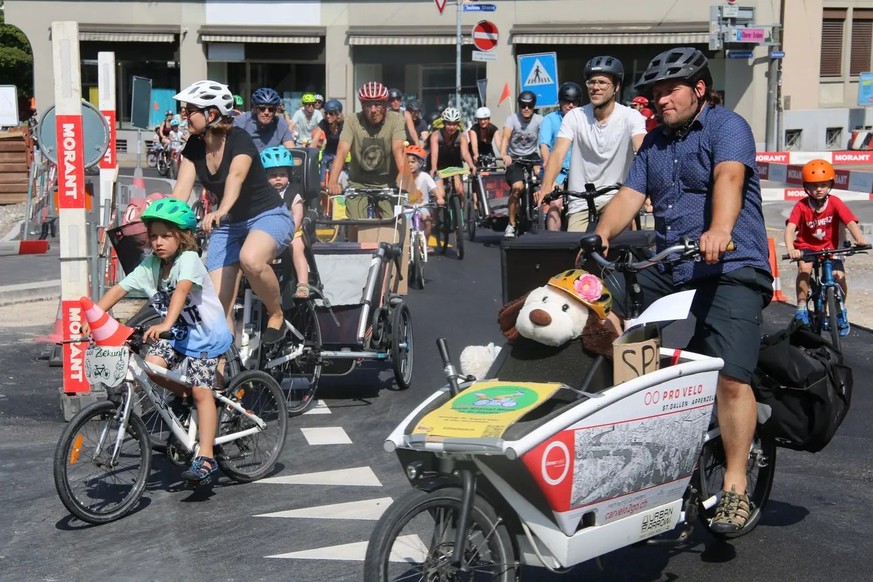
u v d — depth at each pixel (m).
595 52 31.70
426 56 32.88
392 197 10.41
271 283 7.25
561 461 4.05
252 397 6.57
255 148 7.05
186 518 5.87
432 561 4.14
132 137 35.41
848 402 5.41
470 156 17.00
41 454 7.03
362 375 9.36
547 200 7.59
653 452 4.45
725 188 4.82
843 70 32.72
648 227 15.55
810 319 10.26
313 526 5.73
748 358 4.92
